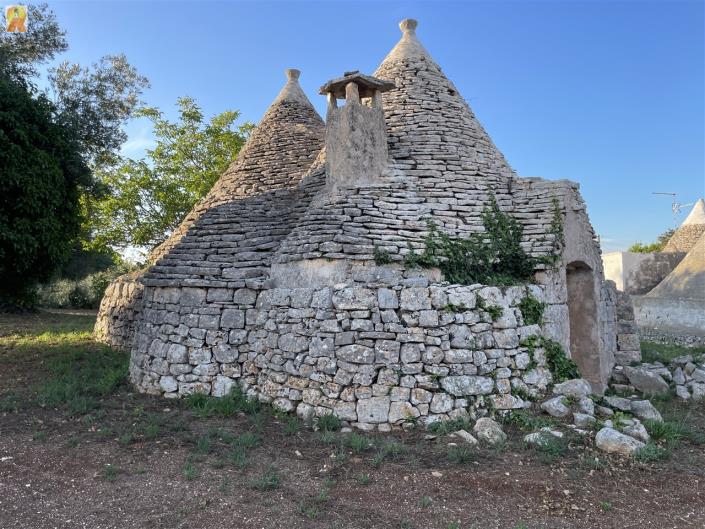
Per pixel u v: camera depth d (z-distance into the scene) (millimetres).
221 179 12258
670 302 19062
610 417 6660
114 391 8562
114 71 15992
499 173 9461
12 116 9930
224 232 9617
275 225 9453
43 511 4414
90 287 28797
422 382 6480
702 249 21484
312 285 7602
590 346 8883
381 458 5465
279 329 7426
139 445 6000
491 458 5555
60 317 22250
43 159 10391
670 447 6012
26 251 10281
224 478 5082
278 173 11172
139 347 8938
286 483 4988
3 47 12797
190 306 8352
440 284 7156
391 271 7391
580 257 8602
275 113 12781
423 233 8109
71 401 7758
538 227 8500
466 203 8727
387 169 8812
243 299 8031
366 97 9406
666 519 4383
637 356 10531
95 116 14773
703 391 8617
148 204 24625
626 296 11000
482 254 8242
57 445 5996
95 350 12750
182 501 4609
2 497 4652
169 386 8125
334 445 5898
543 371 7227
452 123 9703
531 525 4242
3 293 12766
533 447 5801
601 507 4555
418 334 6617
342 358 6648
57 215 11367
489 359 6816
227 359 7895
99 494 4746
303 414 6793
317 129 12586
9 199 10094
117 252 25031
